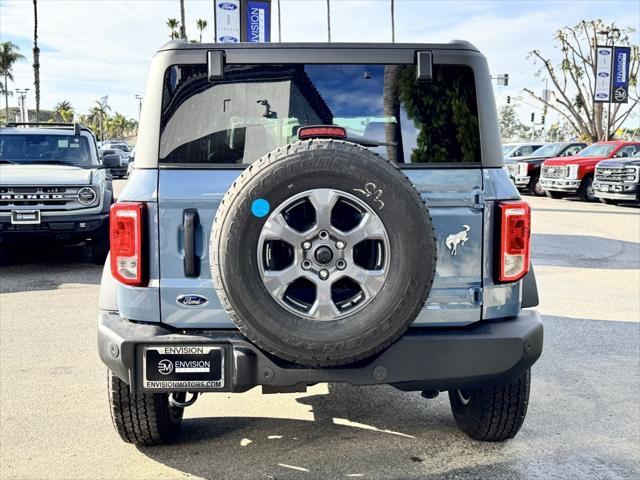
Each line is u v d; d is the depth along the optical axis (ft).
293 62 11.20
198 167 10.78
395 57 11.30
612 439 13.25
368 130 11.35
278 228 9.58
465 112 11.29
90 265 33.01
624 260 34.58
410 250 9.65
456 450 12.73
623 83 110.42
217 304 10.64
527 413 14.52
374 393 15.87
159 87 10.96
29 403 15.01
